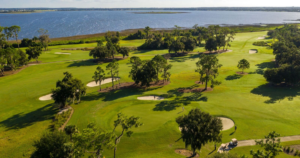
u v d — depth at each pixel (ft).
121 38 584.40
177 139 115.65
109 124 132.46
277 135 82.69
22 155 107.45
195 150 104.58
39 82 223.10
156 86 213.05
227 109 150.92
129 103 166.61
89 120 139.95
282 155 99.76
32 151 109.70
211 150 106.01
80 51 404.57
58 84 162.40
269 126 126.31
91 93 196.13
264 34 589.32
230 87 202.08
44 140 90.74
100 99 179.32
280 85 203.72
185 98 176.24
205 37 495.00
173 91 195.83
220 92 188.85
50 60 327.47
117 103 167.53
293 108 149.79
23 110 161.58
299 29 515.50
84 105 166.81
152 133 119.65
